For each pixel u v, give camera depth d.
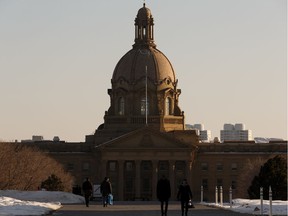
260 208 91.69
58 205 112.69
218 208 107.81
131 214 90.06
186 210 84.56
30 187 183.12
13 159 183.88
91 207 111.31
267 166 152.38
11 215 81.44
